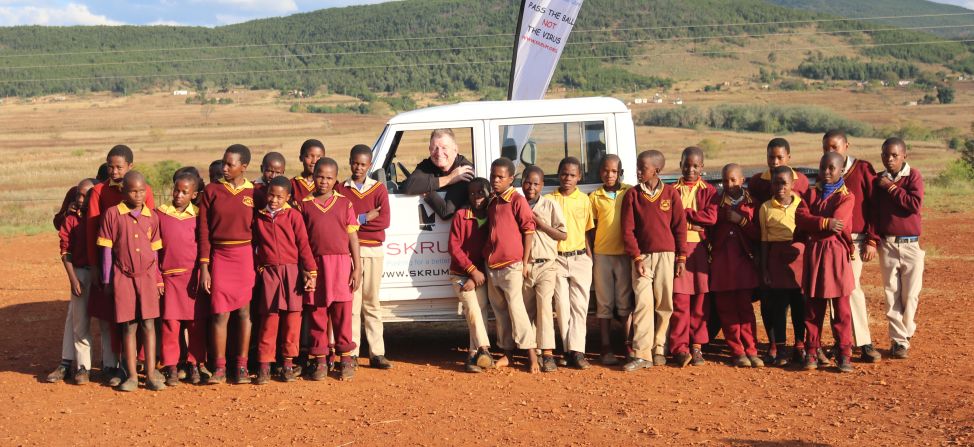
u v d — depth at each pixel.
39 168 50.91
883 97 163.00
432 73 192.12
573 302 8.25
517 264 8.00
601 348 8.54
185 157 69.94
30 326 10.87
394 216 8.40
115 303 7.57
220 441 6.39
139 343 8.66
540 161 8.59
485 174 8.52
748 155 56.59
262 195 7.94
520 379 7.92
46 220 25.36
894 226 8.11
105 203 7.80
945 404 6.64
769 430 6.23
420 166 8.62
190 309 7.83
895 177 8.10
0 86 197.12
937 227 19.09
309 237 7.86
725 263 8.11
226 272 7.74
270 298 7.79
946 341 8.78
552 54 11.46
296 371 8.04
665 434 6.23
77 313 8.00
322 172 7.80
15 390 7.86
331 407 7.16
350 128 117.25
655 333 8.33
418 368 8.42
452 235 8.12
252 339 8.52
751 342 8.23
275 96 194.50
